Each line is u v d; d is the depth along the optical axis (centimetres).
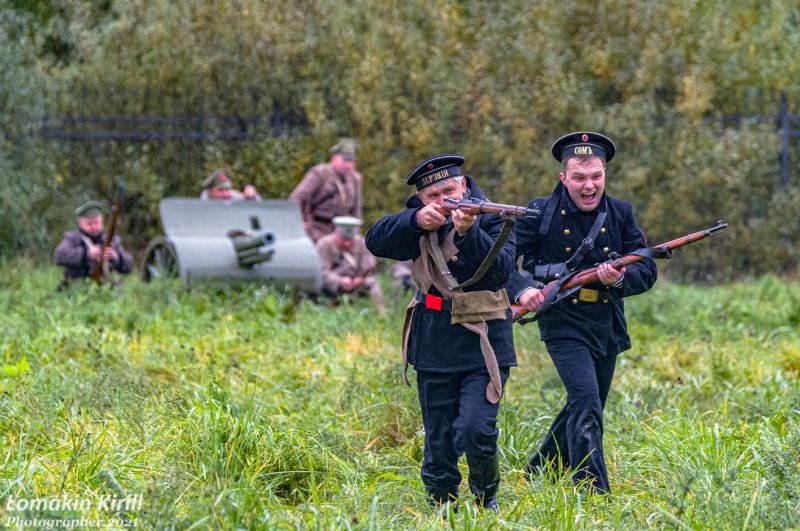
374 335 3052
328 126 5106
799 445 1683
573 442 1733
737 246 5291
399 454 1903
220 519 1380
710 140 5238
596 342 1791
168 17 5384
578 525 1491
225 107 5266
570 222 1805
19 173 4938
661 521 1488
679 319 3441
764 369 2714
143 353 2652
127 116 5259
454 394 1606
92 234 3659
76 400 2067
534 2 5391
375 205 5116
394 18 5303
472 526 1455
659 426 2025
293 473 1714
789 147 5428
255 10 5322
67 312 3084
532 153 5188
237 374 2525
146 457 1728
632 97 5275
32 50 5319
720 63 5438
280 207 3791
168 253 3703
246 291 3519
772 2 5703
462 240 1570
